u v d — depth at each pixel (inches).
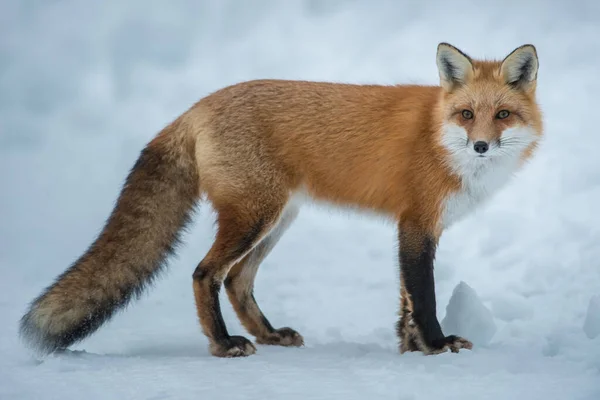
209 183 411.8
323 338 446.0
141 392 308.8
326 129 412.5
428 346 384.8
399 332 398.6
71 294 389.1
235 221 405.4
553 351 383.6
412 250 398.0
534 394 295.9
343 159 412.5
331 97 417.7
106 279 398.6
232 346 388.5
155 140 425.1
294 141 412.2
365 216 426.0
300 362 364.2
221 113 414.6
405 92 418.0
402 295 400.2
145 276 410.6
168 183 418.0
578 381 312.8
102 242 405.1
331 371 340.8
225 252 402.0
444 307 497.7
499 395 295.9
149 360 371.2
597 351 365.1
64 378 332.8
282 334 427.8
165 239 416.8
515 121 386.9
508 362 350.0
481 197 402.0
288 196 416.8
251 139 409.1
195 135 417.1
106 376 335.6
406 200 403.2
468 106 386.9
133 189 415.2
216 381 324.5
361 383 318.0
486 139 378.0
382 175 409.1
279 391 307.0
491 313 428.8
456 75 393.7
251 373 338.0
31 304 387.5
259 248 432.8
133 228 409.1
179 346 418.6
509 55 386.0
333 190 421.7
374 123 410.3
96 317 394.9
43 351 381.7
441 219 400.8
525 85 392.8
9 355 383.9
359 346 411.8
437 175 394.6
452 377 324.5
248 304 429.1
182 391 309.3
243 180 406.0
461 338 385.1
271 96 417.1
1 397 305.0
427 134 398.9
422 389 305.4
